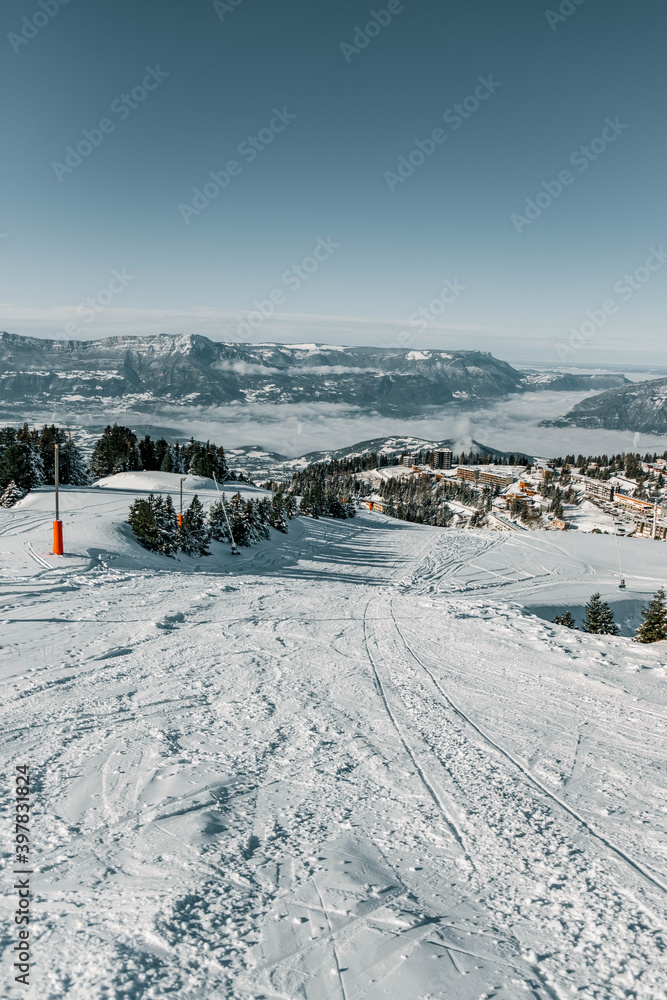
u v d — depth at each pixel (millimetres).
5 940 2975
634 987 2932
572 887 3928
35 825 4375
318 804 5004
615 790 5637
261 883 3676
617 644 12359
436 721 7562
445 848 4371
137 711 7367
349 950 3039
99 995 2547
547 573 53031
